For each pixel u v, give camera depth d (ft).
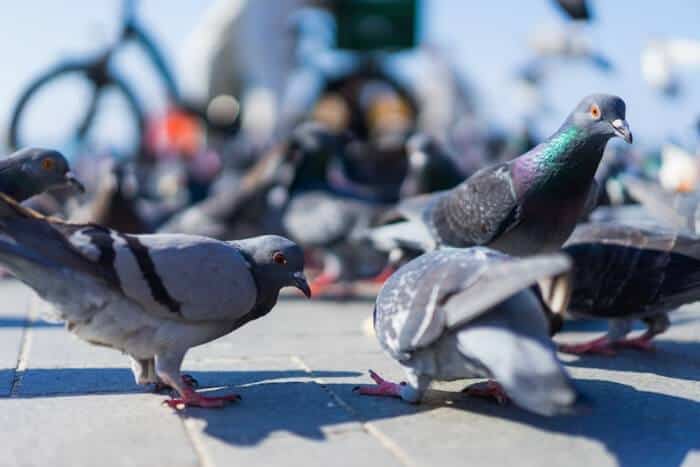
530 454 4.01
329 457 3.98
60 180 4.83
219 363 4.83
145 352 4.29
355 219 6.97
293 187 8.37
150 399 4.39
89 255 4.13
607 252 4.80
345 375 4.66
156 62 16.35
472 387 4.40
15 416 4.24
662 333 5.13
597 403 4.37
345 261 7.11
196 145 17.53
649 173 6.99
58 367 4.75
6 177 4.76
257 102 20.18
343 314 6.04
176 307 4.21
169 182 13.80
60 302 4.18
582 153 4.72
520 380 3.88
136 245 4.18
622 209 6.08
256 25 18.62
